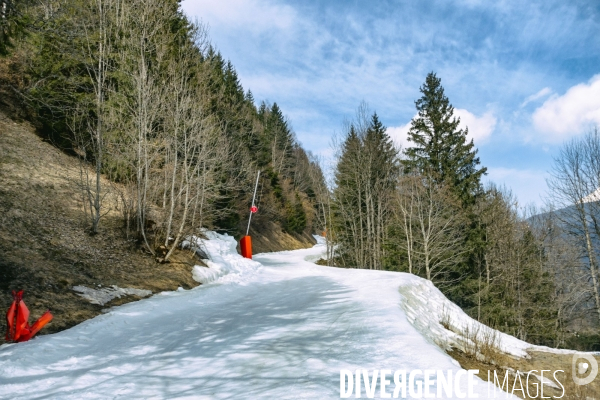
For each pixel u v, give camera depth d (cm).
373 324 700
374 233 2828
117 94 1579
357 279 1388
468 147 2542
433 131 2645
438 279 2484
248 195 3350
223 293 1154
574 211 2273
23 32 895
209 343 611
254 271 1683
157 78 1708
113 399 388
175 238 1443
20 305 583
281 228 4647
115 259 1152
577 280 2397
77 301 821
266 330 696
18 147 1565
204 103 1834
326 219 3397
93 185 1568
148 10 1888
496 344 1066
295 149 7731
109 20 1702
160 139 1620
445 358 521
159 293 1041
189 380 446
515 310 2488
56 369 477
